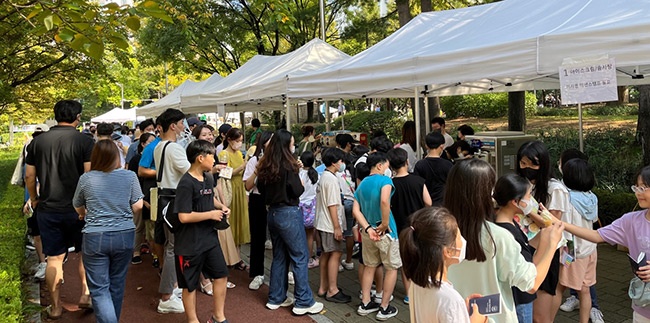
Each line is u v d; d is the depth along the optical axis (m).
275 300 4.21
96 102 40.56
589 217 3.20
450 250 1.74
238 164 5.46
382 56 5.30
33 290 4.80
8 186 10.70
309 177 4.53
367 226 3.83
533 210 2.17
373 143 4.93
